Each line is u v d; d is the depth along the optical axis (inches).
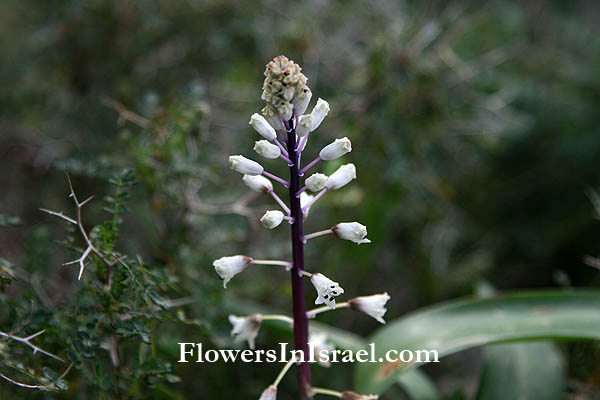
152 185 17.5
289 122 14.7
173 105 17.9
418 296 23.3
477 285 20.3
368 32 23.7
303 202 15.4
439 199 23.5
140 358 15.9
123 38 22.7
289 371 18.9
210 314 17.4
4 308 16.0
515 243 27.5
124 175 15.9
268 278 20.2
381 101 21.1
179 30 23.3
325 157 14.9
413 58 21.1
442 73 21.9
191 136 18.0
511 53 28.5
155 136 17.8
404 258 23.5
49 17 23.0
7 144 24.2
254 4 23.3
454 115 22.5
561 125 28.5
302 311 15.2
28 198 22.2
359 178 21.1
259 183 15.0
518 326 17.0
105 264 15.8
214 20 23.1
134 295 15.9
